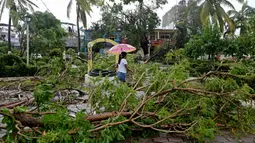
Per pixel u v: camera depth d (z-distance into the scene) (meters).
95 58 9.09
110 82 3.37
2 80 8.28
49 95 2.62
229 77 3.74
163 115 3.03
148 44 22.78
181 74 3.49
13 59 11.28
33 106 3.41
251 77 3.57
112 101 3.29
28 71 11.34
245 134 3.31
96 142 2.51
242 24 19.92
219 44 10.98
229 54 10.84
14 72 10.94
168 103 3.45
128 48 8.90
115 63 8.16
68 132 2.33
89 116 2.79
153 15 21.89
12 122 2.20
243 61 4.95
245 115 3.37
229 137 3.21
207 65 10.34
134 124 3.02
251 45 6.79
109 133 2.56
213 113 3.30
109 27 21.56
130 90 3.23
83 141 2.29
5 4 15.67
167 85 3.37
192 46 11.68
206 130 2.78
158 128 3.15
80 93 6.14
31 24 16.16
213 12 19.34
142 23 21.52
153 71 4.18
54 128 2.38
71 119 2.41
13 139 2.20
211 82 3.52
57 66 6.81
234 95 3.42
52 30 17.48
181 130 3.18
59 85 5.92
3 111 2.17
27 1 16.11
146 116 3.03
